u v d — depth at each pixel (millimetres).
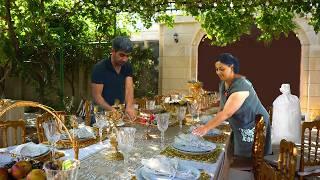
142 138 2641
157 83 9031
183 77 8859
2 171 1405
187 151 2188
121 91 3475
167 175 1676
